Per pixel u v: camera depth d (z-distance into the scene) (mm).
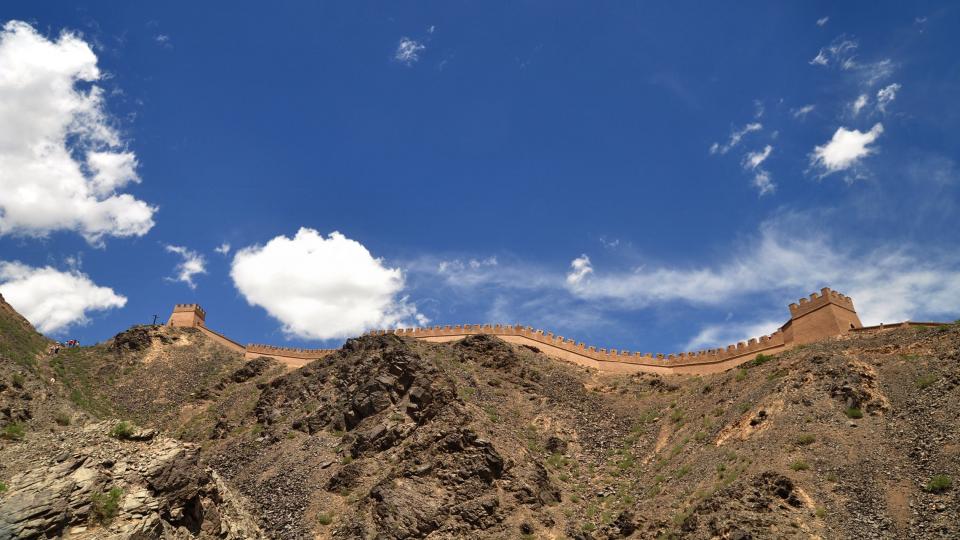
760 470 46969
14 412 49875
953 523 39000
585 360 87062
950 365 53125
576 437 65250
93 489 34531
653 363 86000
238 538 41000
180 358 98875
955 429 46031
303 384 76688
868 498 43000
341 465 56844
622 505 52781
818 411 52000
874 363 58438
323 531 48688
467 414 57750
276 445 64812
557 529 49094
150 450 39250
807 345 73062
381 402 62312
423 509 48312
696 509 45562
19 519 31469
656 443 63156
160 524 34812
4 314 88375
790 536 40594
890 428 49000
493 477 51781
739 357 80375
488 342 80062
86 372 89312
